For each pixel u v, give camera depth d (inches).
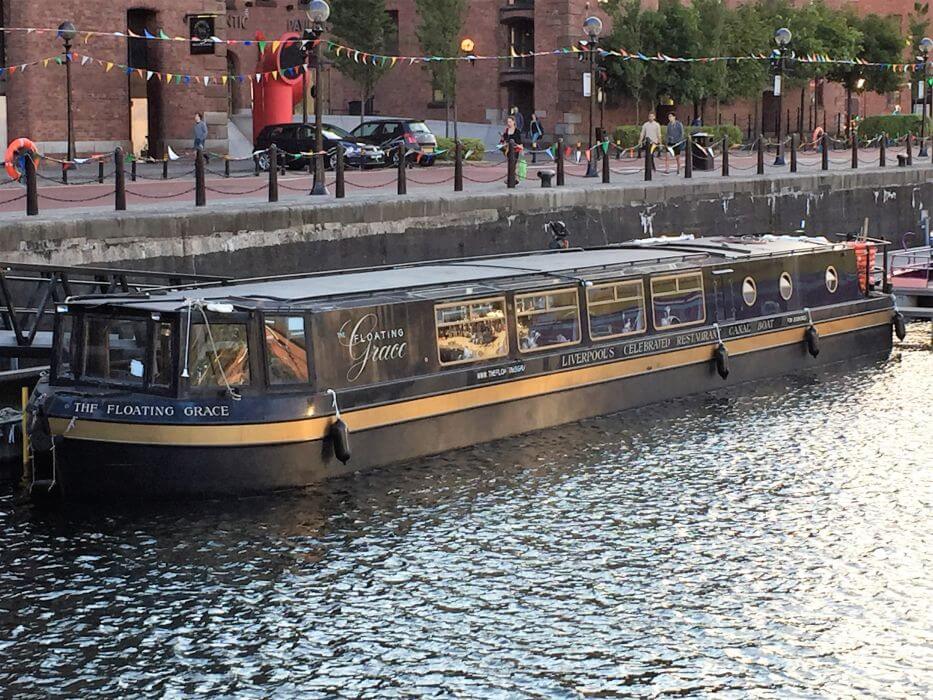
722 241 1106.1
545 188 1378.0
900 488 780.6
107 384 730.2
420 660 565.3
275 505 727.7
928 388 1023.0
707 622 601.9
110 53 1865.2
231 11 2337.6
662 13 2443.4
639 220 1470.2
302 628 593.9
